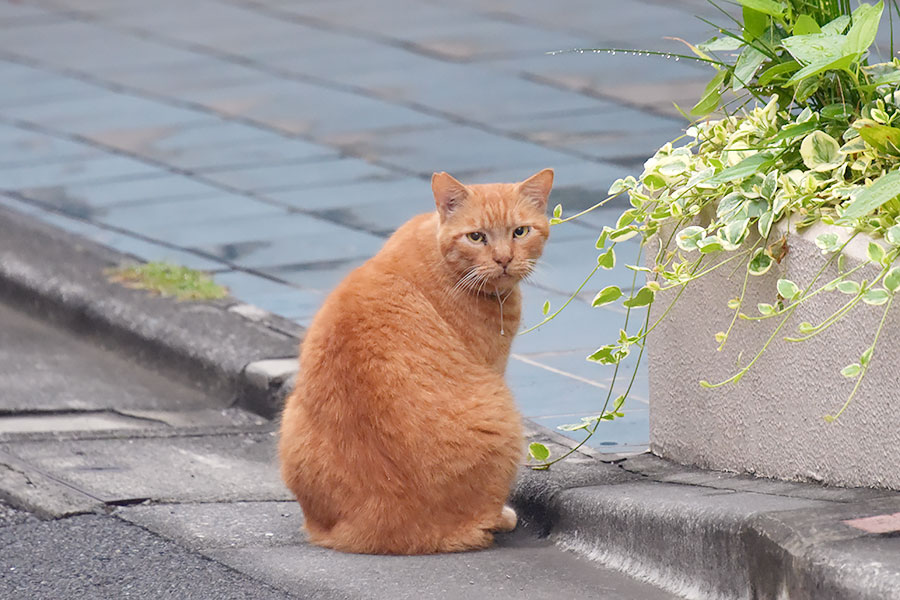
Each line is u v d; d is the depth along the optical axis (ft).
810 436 28.17
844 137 29.32
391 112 77.61
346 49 94.17
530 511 31.86
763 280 29.01
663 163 30.78
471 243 30.63
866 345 26.21
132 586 27.86
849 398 25.76
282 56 93.20
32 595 27.50
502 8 103.45
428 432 28.99
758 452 29.94
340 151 70.49
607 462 33.60
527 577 27.84
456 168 65.98
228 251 55.98
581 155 67.00
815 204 28.12
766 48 30.99
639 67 84.53
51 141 75.05
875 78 29.35
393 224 58.65
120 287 50.72
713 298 30.76
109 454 37.32
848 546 22.77
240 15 107.24
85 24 106.52
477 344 31.12
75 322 49.93
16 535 30.99
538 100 78.54
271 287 51.47
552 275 51.11
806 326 26.35
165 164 69.77
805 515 24.47
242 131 75.46
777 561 23.93
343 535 29.60
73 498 33.09
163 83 87.51
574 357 43.39
